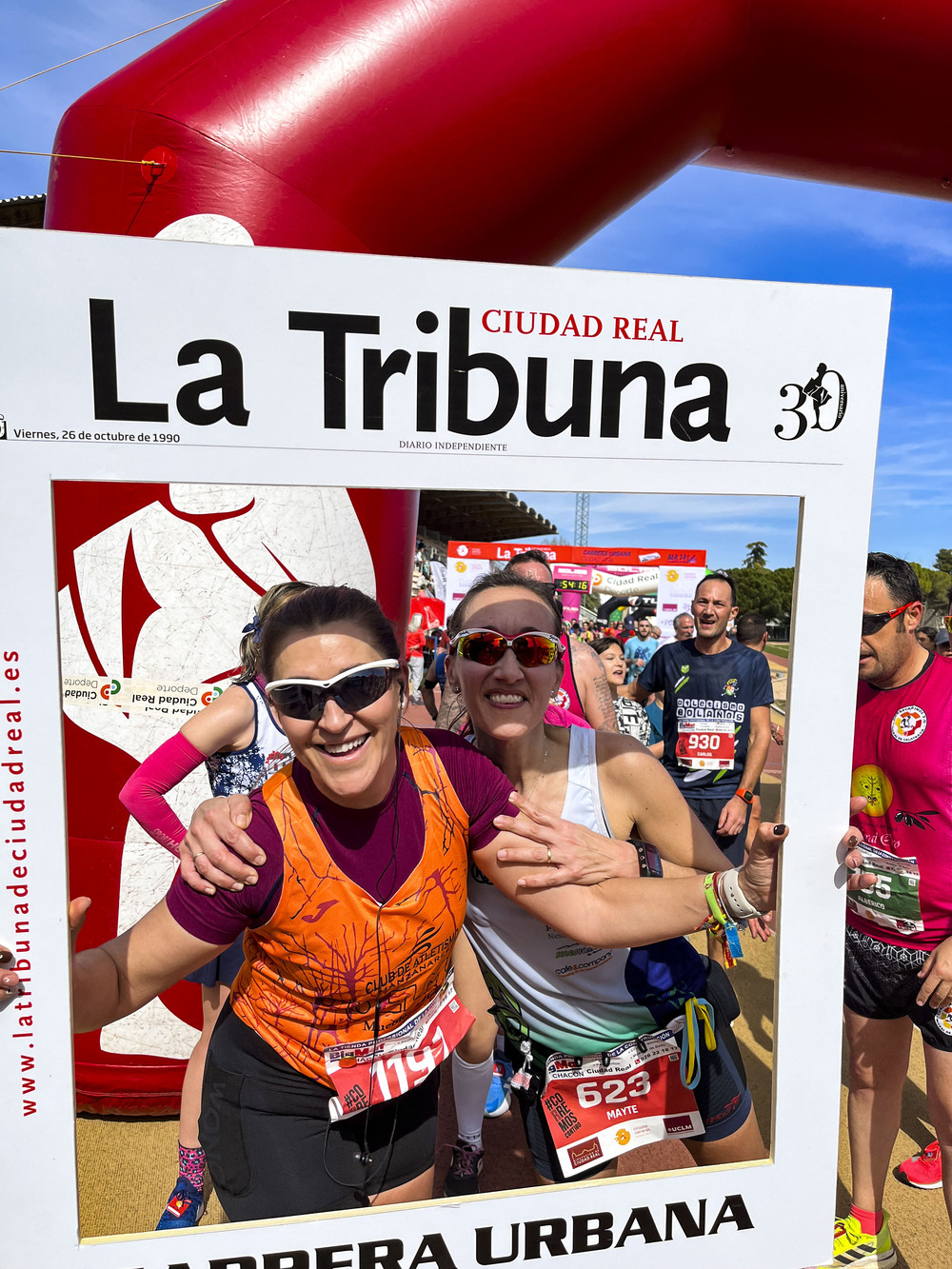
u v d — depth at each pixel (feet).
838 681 4.38
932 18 7.61
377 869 3.85
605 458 4.10
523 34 7.11
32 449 3.62
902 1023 5.92
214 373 3.74
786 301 4.17
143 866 7.32
